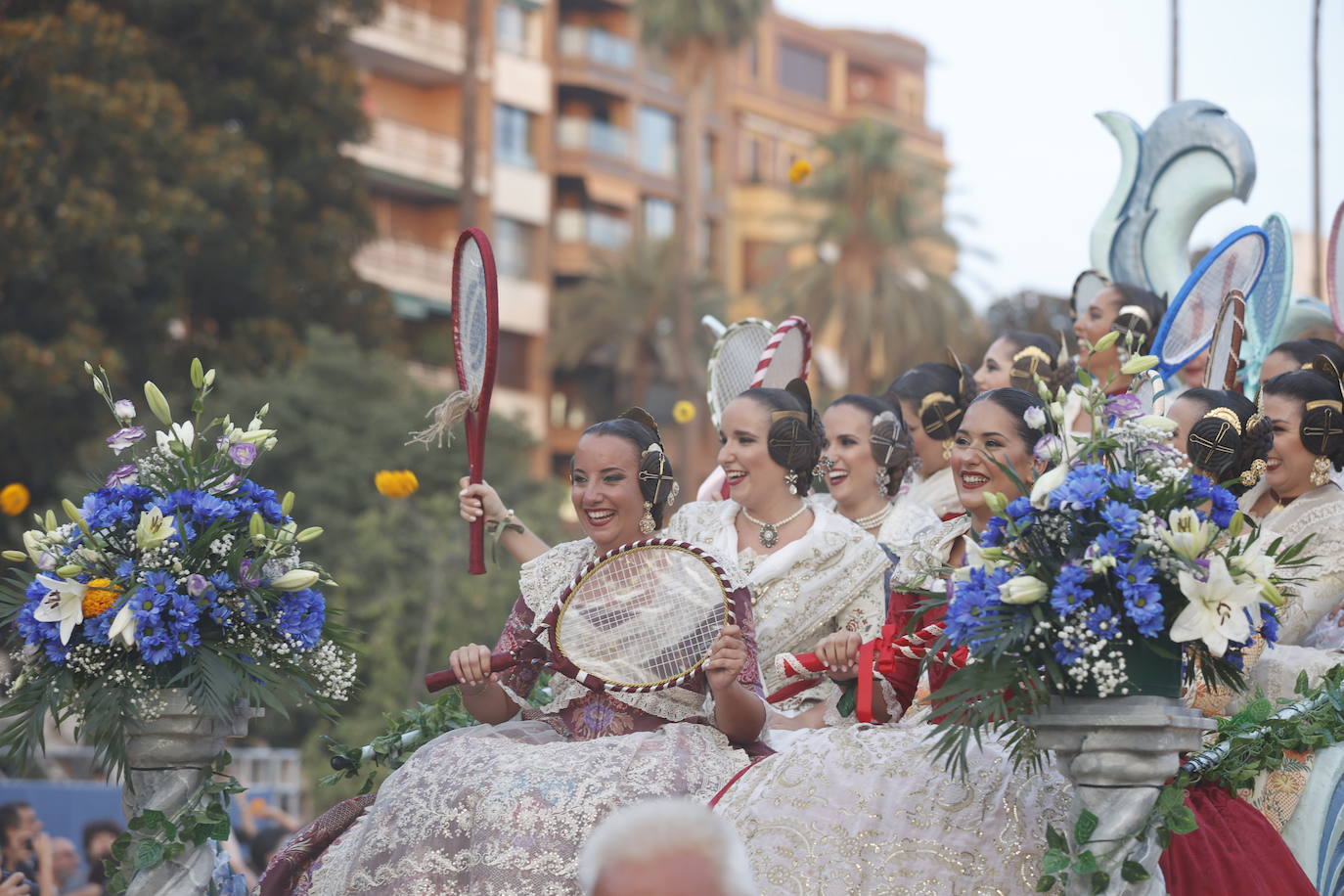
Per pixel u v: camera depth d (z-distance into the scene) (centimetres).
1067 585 373
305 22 2620
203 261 2442
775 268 4984
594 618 484
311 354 2523
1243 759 453
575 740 488
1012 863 411
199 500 462
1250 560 378
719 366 671
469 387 541
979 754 437
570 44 4456
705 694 488
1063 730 386
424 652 2300
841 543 545
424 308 3962
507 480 2686
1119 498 386
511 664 482
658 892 235
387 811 461
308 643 468
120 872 455
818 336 3800
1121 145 905
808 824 428
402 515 2438
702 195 4731
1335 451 572
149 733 452
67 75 2250
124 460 487
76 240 2202
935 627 472
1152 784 384
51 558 466
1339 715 467
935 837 418
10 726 452
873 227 3672
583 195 4459
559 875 426
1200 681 496
